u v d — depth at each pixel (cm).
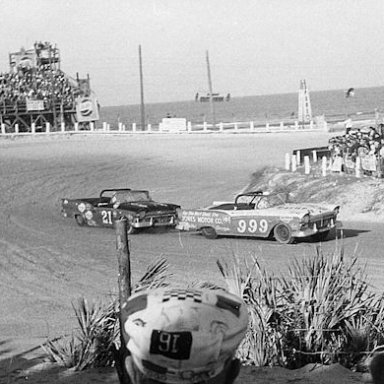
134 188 3597
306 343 702
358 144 3109
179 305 242
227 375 252
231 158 4547
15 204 3111
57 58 7869
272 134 5853
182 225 2212
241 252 1822
